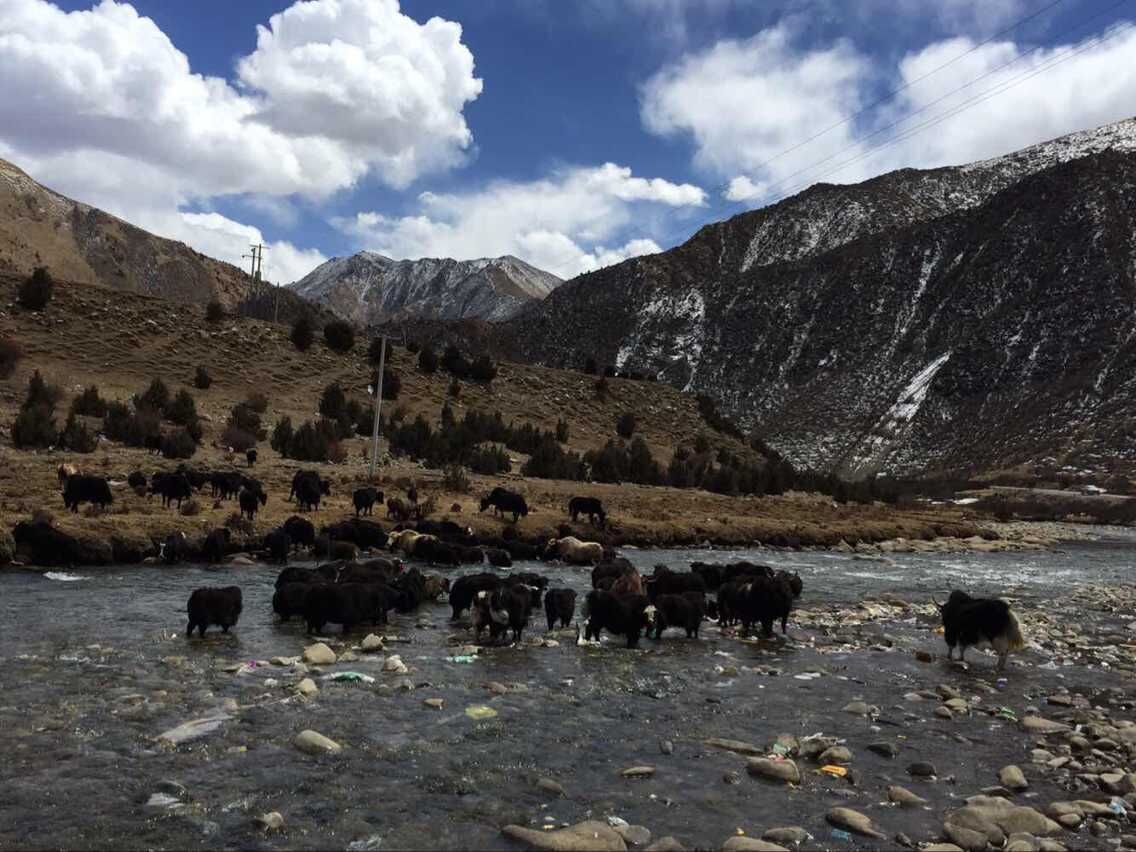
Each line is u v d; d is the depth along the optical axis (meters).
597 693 12.40
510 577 20.98
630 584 19.31
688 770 9.26
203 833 7.17
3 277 78.44
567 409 101.44
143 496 32.84
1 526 22.34
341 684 12.13
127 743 9.22
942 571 36.03
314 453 56.00
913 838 7.70
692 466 84.62
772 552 40.16
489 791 8.39
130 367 70.94
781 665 15.02
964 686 13.97
